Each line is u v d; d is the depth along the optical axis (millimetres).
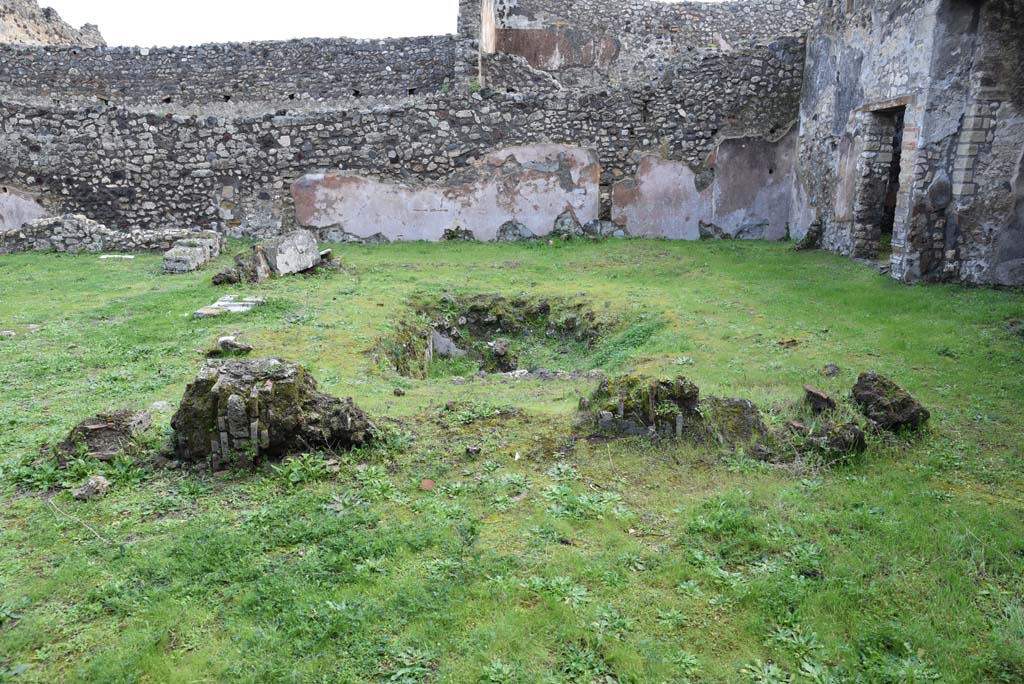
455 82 15086
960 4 8070
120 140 13852
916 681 2523
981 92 8273
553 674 2539
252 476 4008
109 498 3783
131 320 7668
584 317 8656
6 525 3541
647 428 4441
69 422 4855
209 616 2812
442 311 9008
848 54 10609
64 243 12312
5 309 8133
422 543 3291
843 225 10844
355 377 6004
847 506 3688
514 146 13414
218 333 7160
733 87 12969
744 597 2955
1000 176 8477
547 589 2973
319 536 3365
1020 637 2740
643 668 2566
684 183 13336
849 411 4633
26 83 15859
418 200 13664
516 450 4363
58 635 2727
